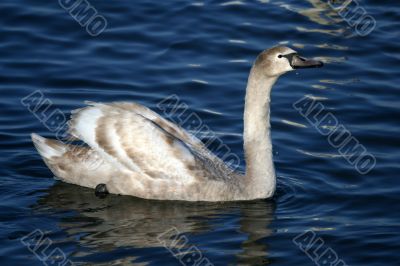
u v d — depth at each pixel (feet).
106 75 70.23
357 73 71.41
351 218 52.75
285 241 49.78
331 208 54.08
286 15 79.25
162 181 54.95
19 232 50.11
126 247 48.57
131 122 55.01
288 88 69.41
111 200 55.01
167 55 73.31
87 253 47.75
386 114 65.67
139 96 67.72
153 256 47.55
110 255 47.55
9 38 74.02
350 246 49.24
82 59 72.13
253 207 54.34
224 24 77.77
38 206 53.52
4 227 50.67
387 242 49.55
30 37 74.38
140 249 48.39
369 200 54.85
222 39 75.66
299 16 79.15
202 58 73.10
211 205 54.65
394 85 69.72
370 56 73.67
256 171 55.36
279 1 81.51
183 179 54.85
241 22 78.07
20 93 67.15
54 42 73.97
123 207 54.08
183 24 77.46
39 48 73.20
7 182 56.39
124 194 55.67
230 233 50.67
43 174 57.82
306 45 74.90
